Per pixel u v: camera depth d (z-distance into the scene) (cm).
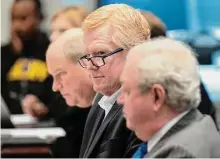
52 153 559
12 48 841
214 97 902
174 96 272
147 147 292
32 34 838
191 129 276
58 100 598
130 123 282
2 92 826
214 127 286
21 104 812
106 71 349
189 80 275
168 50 278
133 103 276
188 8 942
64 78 429
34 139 590
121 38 347
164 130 279
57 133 598
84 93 429
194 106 282
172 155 267
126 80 278
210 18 943
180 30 945
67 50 423
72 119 549
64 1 1029
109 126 358
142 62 274
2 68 832
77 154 554
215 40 929
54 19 681
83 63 385
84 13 675
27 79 814
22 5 838
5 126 621
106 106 369
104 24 350
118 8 357
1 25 1055
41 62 823
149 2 945
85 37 357
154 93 272
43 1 1024
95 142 364
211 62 922
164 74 270
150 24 509
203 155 267
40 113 727
